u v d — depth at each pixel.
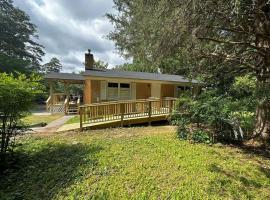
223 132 7.02
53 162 5.23
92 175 4.43
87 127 8.91
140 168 4.73
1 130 4.96
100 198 3.65
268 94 5.82
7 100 4.71
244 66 7.37
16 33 35.09
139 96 15.86
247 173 4.72
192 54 7.19
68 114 15.31
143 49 8.15
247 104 7.19
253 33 6.06
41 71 40.66
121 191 3.84
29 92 5.14
